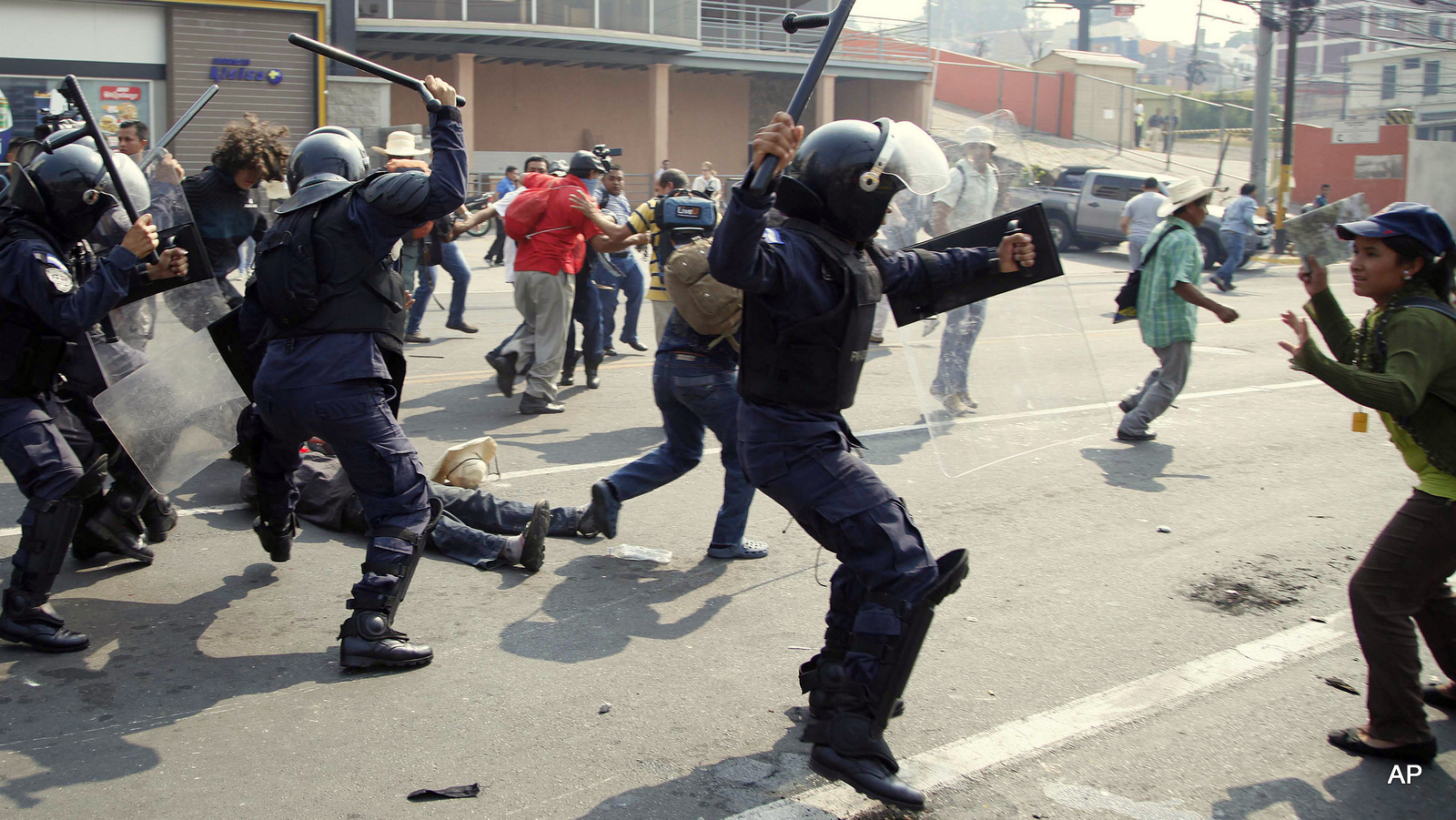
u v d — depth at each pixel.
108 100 18.19
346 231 3.71
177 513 5.39
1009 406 4.12
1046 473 6.73
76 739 3.38
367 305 3.80
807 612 4.50
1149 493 6.31
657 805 3.07
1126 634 4.30
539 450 7.08
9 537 5.18
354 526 5.30
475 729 3.48
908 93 35.50
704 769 3.27
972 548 5.33
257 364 4.23
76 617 4.30
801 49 33.16
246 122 5.43
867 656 2.98
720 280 2.86
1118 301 7.62
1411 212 3.21
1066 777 3.24
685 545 5.30
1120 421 8.00
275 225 3.78
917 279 3.41
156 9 18.23
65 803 3.03
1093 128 37.88
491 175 29.84
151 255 3.88
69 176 3.76
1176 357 7.41
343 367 3.74
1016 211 3.47
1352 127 36.06
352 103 20.03
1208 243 20.97
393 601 3.91
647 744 3.41
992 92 39.44
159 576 4.74
